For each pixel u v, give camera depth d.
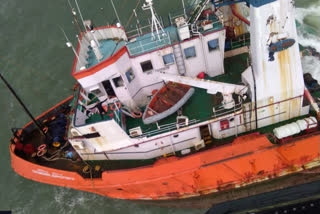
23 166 15.74
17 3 30.53
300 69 12.66
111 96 14.67
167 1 24.94
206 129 14.48
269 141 13.33
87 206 17.14
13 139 16.42
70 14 27.55
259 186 15.22
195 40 13.63
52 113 17.92
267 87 12.98
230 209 6.02
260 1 10.47
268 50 11.80
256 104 13.46
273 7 10.69
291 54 12.12
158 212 16.28
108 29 14.73
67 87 23.34
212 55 14.30
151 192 14.92
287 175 14.85
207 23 13.38
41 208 17.58
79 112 13.86
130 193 15.32
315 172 15.09
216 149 13.48
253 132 14.66
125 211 16.55
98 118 14.05
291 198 5.71
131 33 21.36
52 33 26.91
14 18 29.14
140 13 24.52
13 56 26.33
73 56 25.23
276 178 14.91
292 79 12.88
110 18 24.97
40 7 29.44
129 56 13.77
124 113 14.50
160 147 14.37
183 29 13.10
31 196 18.20
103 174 14.08
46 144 16.33
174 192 14.84
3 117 22.50
